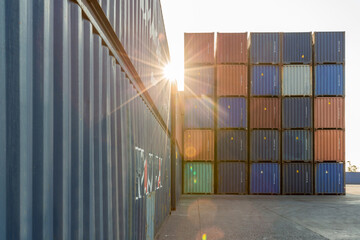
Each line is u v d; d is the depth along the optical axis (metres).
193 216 13.35
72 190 2.59
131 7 5.14
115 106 3.96
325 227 11.31
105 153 3.49
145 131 6.52
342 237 9.66
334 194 25.45
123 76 4.52
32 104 1.95
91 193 3.01
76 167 2.63
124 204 4.33
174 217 12.95
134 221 5.12
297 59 25.91
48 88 2.16
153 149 7.92
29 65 1.92
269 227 11.12
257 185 25.44
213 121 25.70
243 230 10.46
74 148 2.63
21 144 1.79
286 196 24.56
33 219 1.95
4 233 1.64
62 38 2.35
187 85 26.09
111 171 3.81
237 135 25.61
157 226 8.92
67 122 2.49
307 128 25.62
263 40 26.11
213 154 25.50
